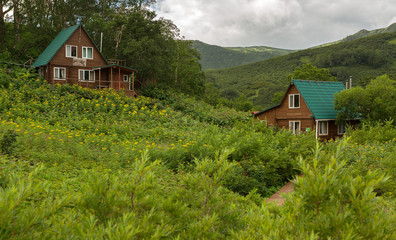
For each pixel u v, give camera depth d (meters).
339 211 2.59
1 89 24.34
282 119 29.81
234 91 142.88
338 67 152.75
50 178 8.25
